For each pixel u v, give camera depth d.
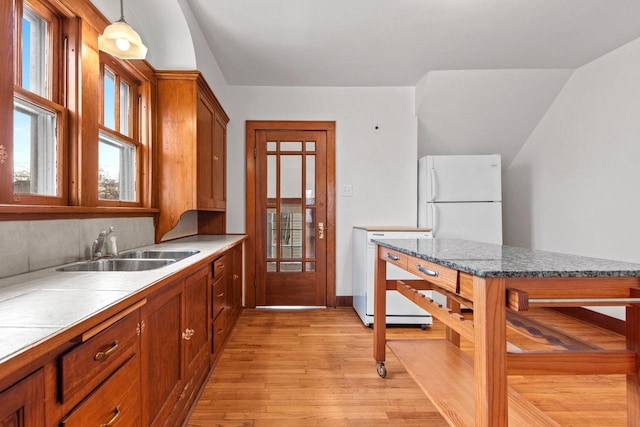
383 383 1.99
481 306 1.02
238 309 3.15
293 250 3.61
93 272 1.23
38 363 0.62
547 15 2.31
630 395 1.11
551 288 1.03
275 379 2.02
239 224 3.55
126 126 2.12
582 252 3.05
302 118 3.57
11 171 1.14
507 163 4.01
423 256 1.39
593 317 2.98
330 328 2.92
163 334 1.27
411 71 3.23
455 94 3.37
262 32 2.52
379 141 3.61
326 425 1.59
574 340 1.21
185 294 1.53
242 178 3.55
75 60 1.52
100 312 0.76
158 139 2.32
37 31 1.41
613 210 2.76
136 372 1.02
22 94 1.25
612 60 2.78
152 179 2.27
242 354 2.37
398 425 1.59
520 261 1.20
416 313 2.99
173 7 2.08
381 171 3.62
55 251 1.38
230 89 3.54
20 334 0.61
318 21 2.38
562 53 2.85
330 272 3.60
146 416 1.10
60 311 0.76
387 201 3.62
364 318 3.00
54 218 1.38
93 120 1.62
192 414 1.66
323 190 3.62
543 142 3.53
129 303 0.90
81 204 1.54
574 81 3.15
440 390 1.48
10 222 1.15
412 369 1.69
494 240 3.38
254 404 1.75
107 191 1.91
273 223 3.61
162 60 2.33
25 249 1.22
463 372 1.66
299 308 3.54
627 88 2.66
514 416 1.35
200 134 2.43
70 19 1.51
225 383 1.96
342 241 3.61
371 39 2.63
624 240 2.66
